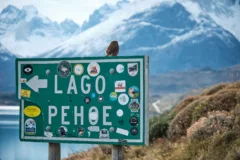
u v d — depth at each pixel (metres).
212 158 25.05
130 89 17.11
